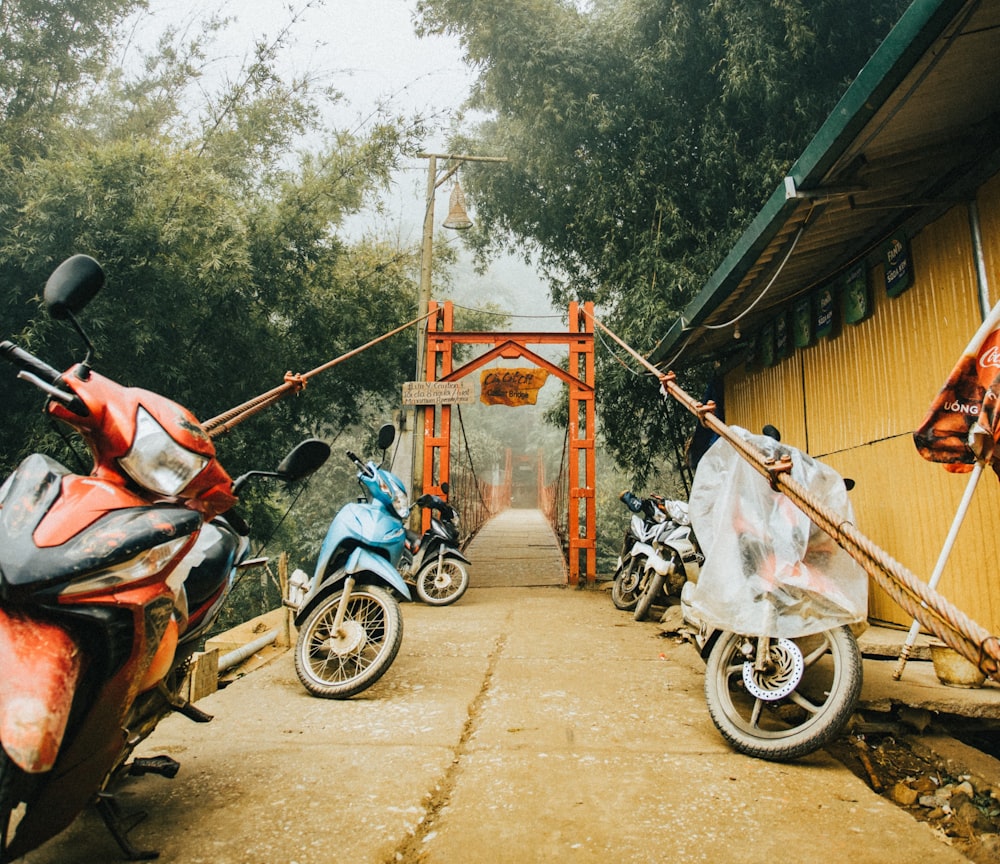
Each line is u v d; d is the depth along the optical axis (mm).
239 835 1950
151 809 2127
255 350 9148
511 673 3848
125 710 1574
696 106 9484
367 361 11188
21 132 7875
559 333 7984
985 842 2139
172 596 1662
